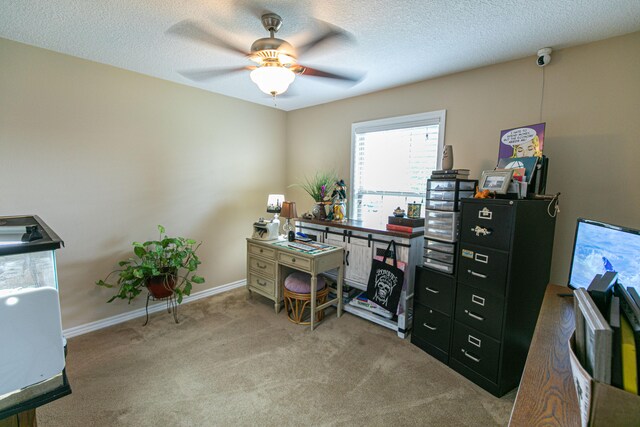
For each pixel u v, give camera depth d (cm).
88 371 211
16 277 88
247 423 169
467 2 159
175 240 283
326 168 376
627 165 190
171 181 309
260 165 391
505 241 185
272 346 246
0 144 216
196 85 313
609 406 61
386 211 323
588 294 81
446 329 224
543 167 196
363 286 292
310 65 246
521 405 86
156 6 168
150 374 209
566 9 163
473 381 206
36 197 233
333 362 226
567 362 107
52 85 234
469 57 228
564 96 211
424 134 289
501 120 239
